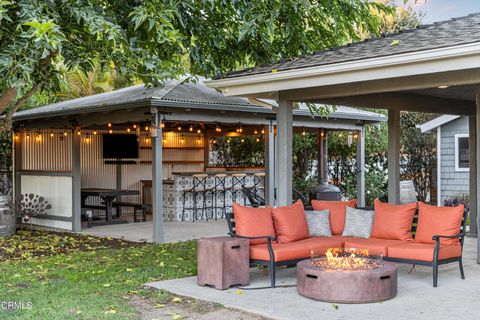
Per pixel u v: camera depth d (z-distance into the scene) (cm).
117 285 648
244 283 645
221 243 625
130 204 1360
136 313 528
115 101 1035
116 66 783
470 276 685
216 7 934
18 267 771
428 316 511
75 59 743
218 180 1395
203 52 983
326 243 693
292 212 720
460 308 538
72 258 843
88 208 1386
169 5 757
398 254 656
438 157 1470
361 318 505
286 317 511
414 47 607
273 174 1189
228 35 1006
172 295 604
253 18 886
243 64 1078
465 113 1022
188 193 1362
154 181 1005
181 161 1642
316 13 1055
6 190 1437
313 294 574
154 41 848
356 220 749
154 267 761
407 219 710
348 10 1071
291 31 1039
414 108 927
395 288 581
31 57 666
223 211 1419
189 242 1003
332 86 735
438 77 644
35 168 1369
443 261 644
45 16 660
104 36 734
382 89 690
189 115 1040
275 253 639
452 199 1373
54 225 1236
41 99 1652
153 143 1004
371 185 1612
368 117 1326
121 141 1507
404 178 1733
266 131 1184
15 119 1272
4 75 668
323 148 1404
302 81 692
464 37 593
